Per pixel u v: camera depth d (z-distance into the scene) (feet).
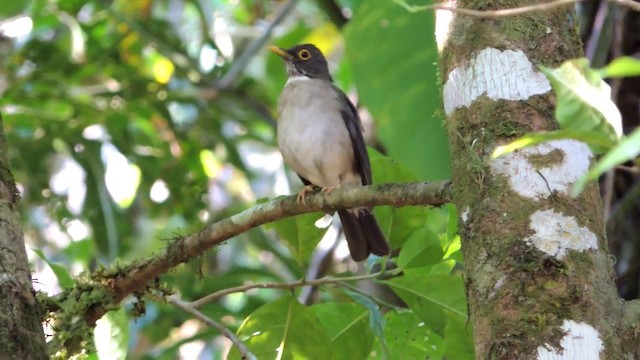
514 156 20.48
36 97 51.49
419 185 23.88
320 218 30.94
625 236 35.40
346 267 52.42
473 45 22.09
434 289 30.14
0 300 20.58
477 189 20.67
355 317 31.86
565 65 14.12
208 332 45.11
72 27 52.21
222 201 65.46
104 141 51.72
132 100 52.11
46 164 50.60
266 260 59.72
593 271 19.49
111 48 53.16
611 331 19.03
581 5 37.88
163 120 54.13
